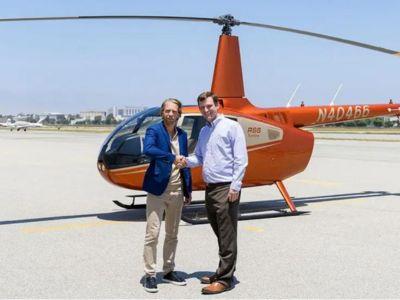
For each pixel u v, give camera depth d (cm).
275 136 890
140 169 791
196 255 610
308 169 1819
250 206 1001
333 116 993
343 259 593
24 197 1089
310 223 817
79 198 1083
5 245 654
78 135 6059
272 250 636
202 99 475
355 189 1274
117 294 467
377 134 6869
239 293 472
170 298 459
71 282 501
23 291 473
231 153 471
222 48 858
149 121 814
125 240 685
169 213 491
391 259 594
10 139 4528
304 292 475
